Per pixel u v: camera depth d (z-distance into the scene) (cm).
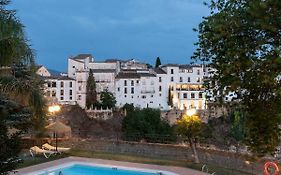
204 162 2545
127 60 12294
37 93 2289
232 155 2344
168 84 9706
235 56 842
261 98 927
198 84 9669
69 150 3042
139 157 2789
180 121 2516
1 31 1102
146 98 9606
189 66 9844
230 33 852
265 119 931
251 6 808
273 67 807
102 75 9556
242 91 939
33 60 1478
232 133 4288
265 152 960
